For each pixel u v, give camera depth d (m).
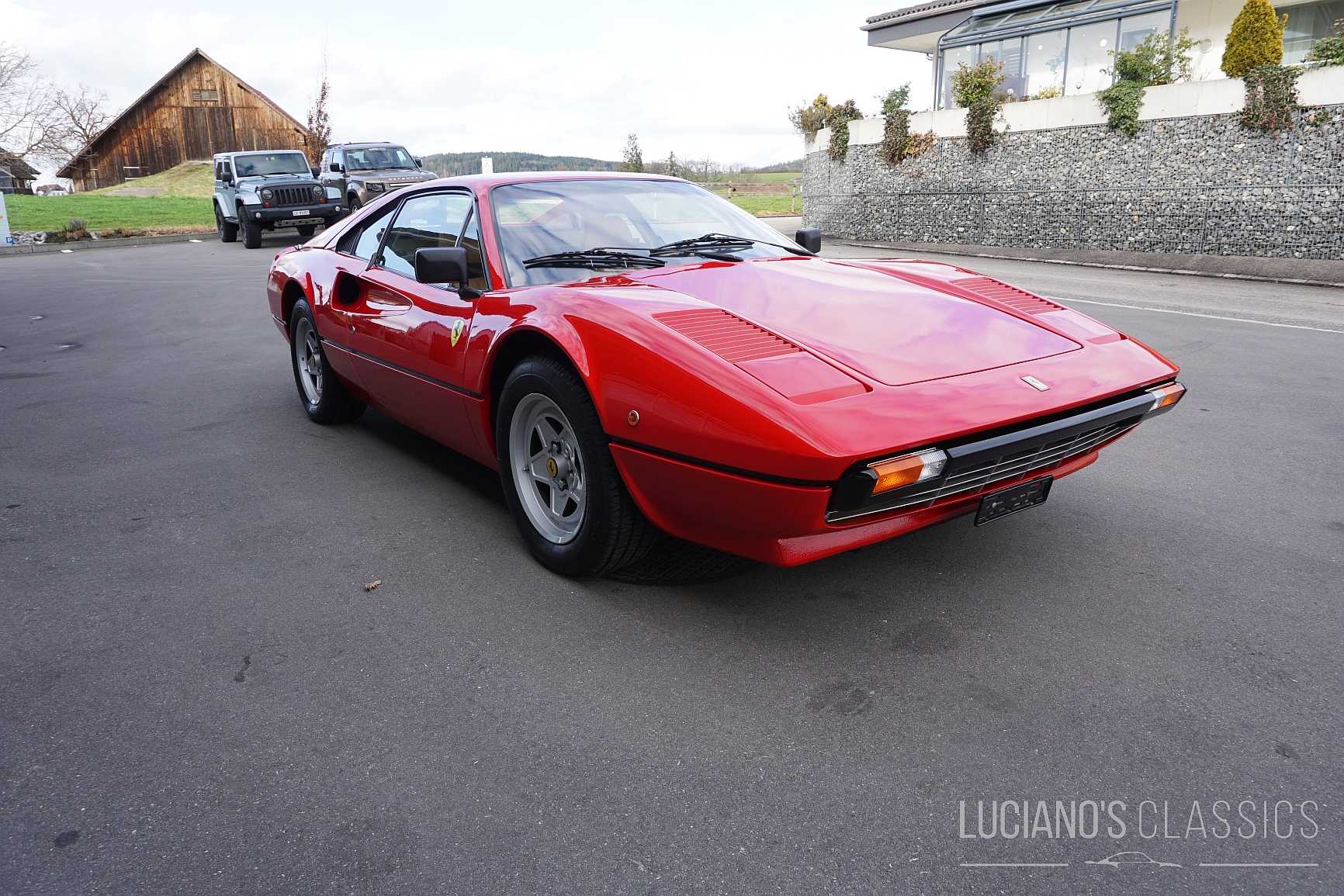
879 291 2.79
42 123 29.48
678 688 2.14
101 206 27.78
